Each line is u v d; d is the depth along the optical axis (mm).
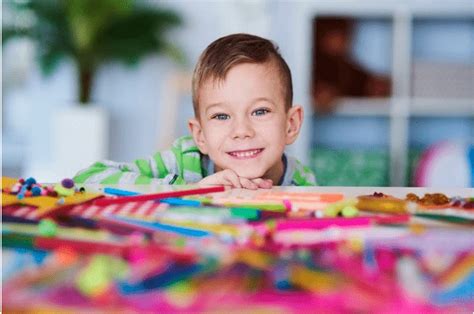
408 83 3117
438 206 622
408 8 3082
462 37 3229
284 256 411
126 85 3625
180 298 337
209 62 924
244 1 3389
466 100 3059
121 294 344
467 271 383
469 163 1345
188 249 421
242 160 919
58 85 3730
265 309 326
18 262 397
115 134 3648
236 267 385
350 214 564
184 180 1012
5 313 323
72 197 637
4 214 541
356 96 3156
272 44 1000
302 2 3102
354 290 348
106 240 447
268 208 610
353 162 2916
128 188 749
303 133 3104
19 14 3482
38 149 3758
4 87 3744
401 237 471
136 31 3475
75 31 3396
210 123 928
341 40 3164
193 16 3555
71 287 351
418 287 354
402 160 3090
